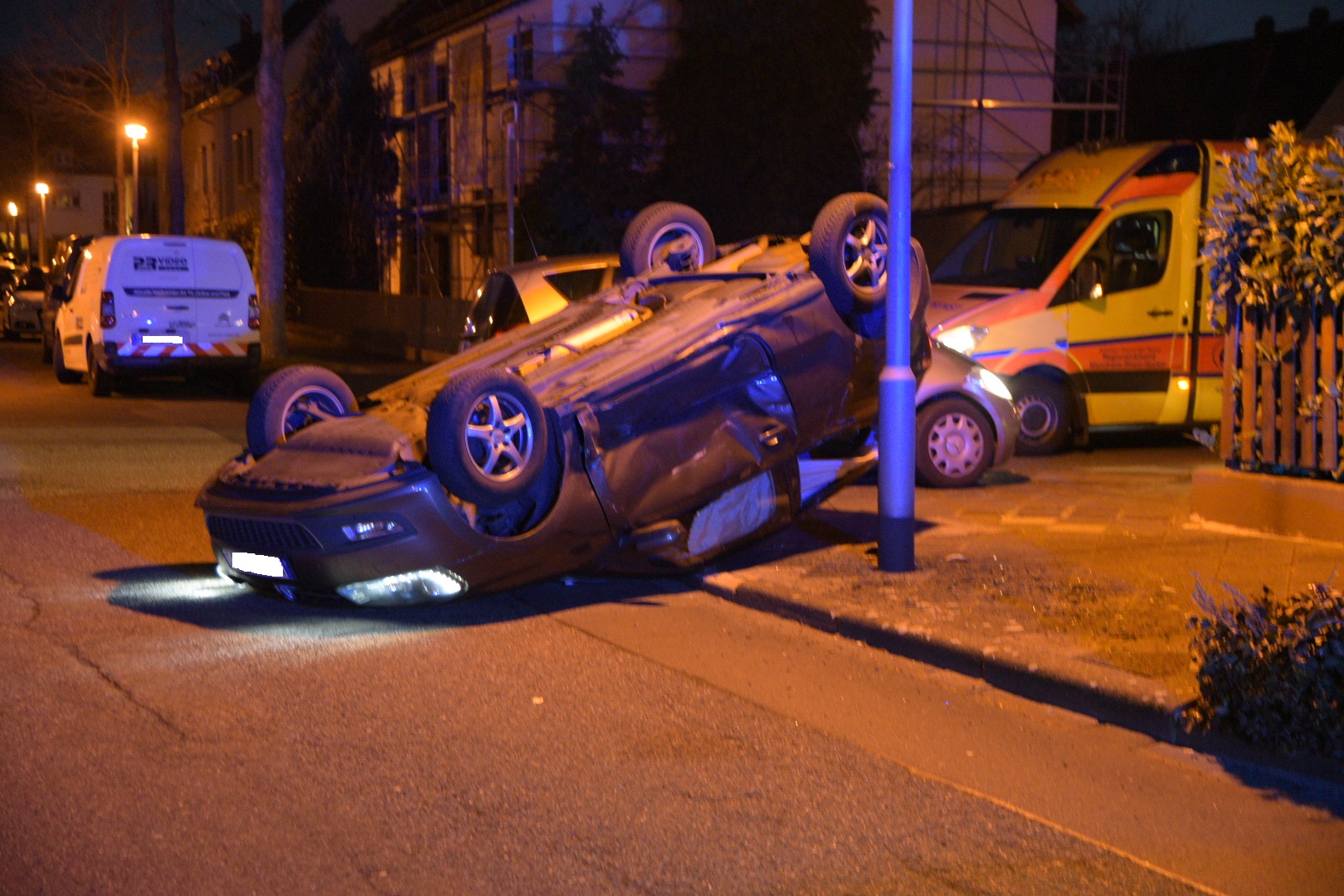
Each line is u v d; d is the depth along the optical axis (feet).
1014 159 89.76
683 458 24.32
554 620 23.11
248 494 22.33
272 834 14.05
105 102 134.51
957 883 13.16
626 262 29.35
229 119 162.50
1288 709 16.05
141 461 40.50
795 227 77.56
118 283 58.18
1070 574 24.47
